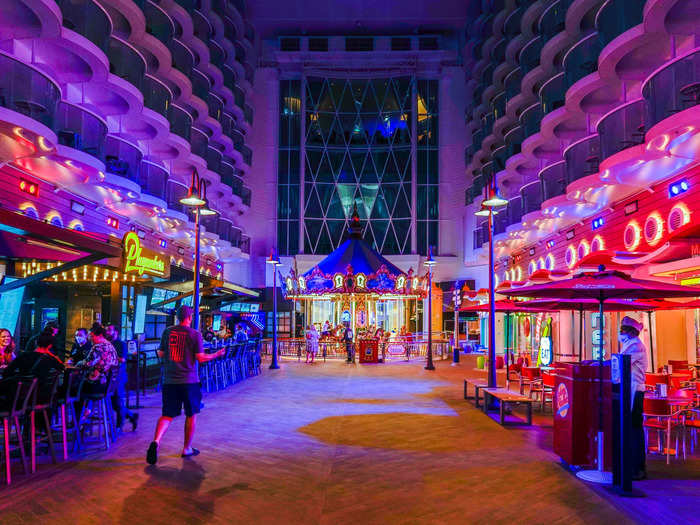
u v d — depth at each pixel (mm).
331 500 6027
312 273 26453
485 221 33312
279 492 6281
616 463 6574
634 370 7129
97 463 7465
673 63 12227
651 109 12992
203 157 29406
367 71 47281
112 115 20797
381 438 9320
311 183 46656
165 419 7648
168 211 23719
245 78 41375
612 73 17250
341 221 46781
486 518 5520
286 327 44688
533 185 24391
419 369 23641
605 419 7297
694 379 11719
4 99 11891
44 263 13953
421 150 47188
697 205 14258
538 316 27375
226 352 16891
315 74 47156
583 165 18500
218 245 32750
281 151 46938
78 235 8562
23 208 15805
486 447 8688
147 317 24047
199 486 6473
